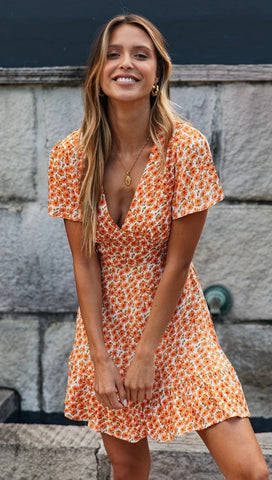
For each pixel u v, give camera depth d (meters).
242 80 2.98
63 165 2.05
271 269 3.11
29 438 2.80
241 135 3.04
